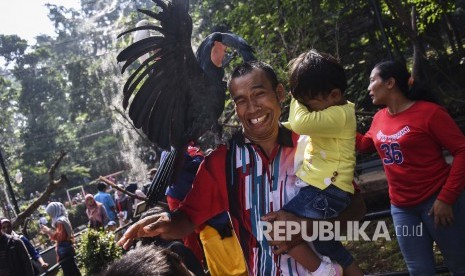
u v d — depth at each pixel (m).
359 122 6.56
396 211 3.34
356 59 9.51
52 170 5.94
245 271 3.14
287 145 2.15
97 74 19.80
